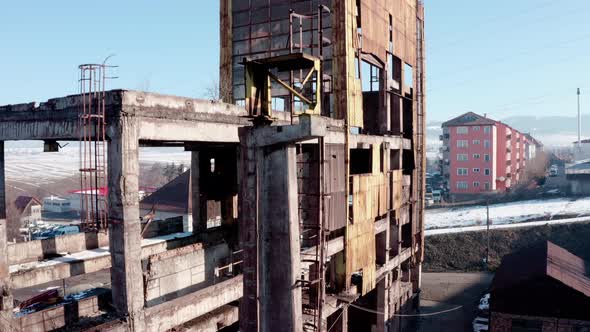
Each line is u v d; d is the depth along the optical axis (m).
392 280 24.72
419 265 28.19
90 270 14.15
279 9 19.94
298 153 15.05
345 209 17.53
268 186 8.23
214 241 18.19
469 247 39.41
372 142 20.28
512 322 22.48
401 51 23.73
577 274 24.11
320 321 9.41
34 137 12.45
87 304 11.05
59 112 11.75
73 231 45.47
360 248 18.84
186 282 15.63
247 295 8.48
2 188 13.82
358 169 24.50
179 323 11.91
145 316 10.95
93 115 10.69
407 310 26.41
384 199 21.56
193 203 18.22
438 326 26.92
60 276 13.28
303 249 15.94
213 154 18.70
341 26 17.55
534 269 23.31
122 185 10.45
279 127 7.94
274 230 8.18
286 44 19.70
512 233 39.66
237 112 14.03
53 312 10.45
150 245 15.66
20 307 18.58
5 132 13.17
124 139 10.48
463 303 30.50
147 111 11.05
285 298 8.13
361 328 23.64
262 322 8.32
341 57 17.58
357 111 18.53
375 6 20.23
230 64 21.23
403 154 26.36
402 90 23.91
